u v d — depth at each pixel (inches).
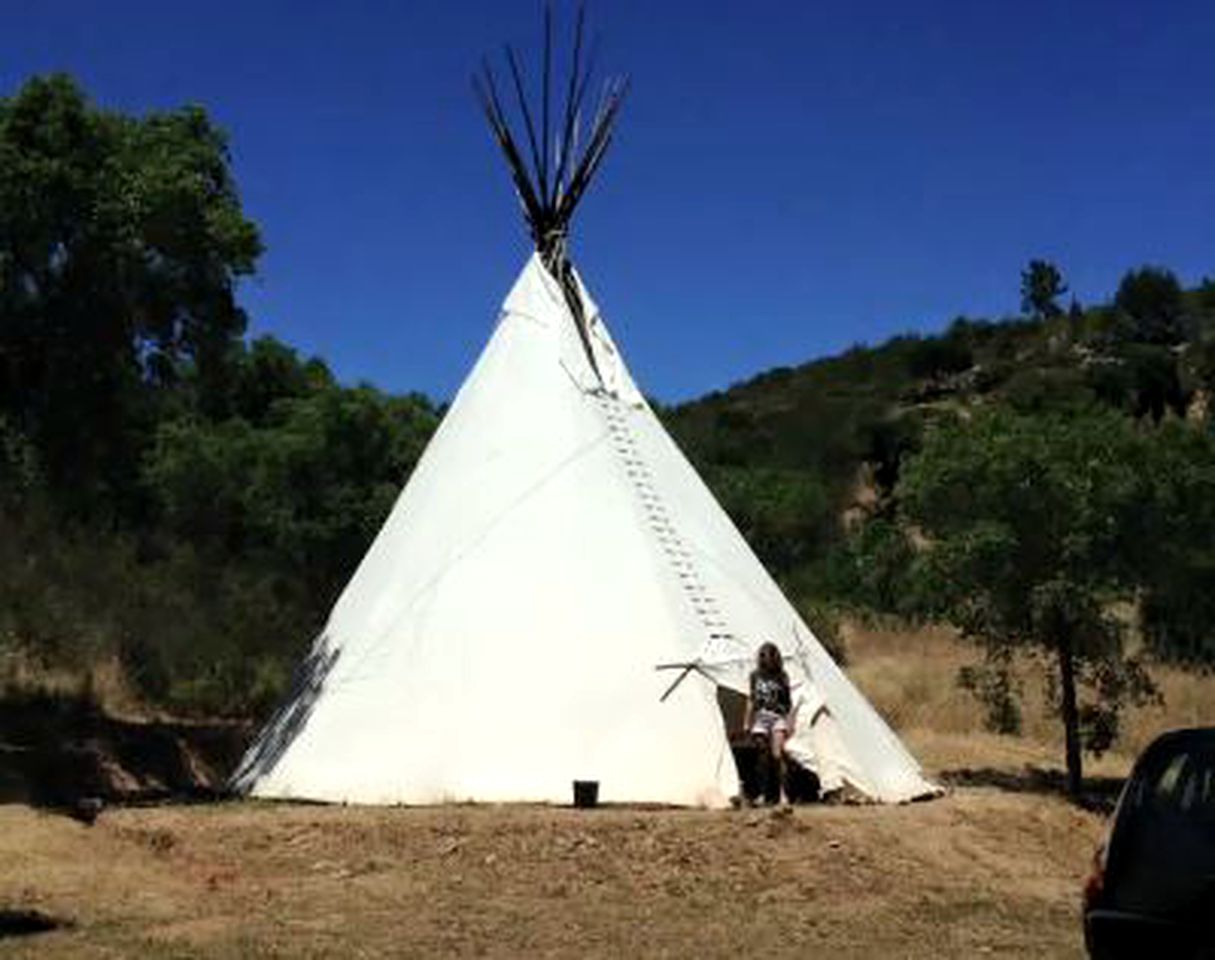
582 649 572.7
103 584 1044.5
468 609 592.1
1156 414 2330.2
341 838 470.6
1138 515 679.1
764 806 525.7
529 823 474.6
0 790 618.2
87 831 486.6
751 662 581.0
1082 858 518.0
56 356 621.6
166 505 1202.6
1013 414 710.5
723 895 425.1
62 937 357.7
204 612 1084.5
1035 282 3198.8
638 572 593.3
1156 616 1018.1
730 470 1774.1
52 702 844.0
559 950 359.3
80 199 585.0
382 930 374.6
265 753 606.9
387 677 586.6
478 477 634.8
